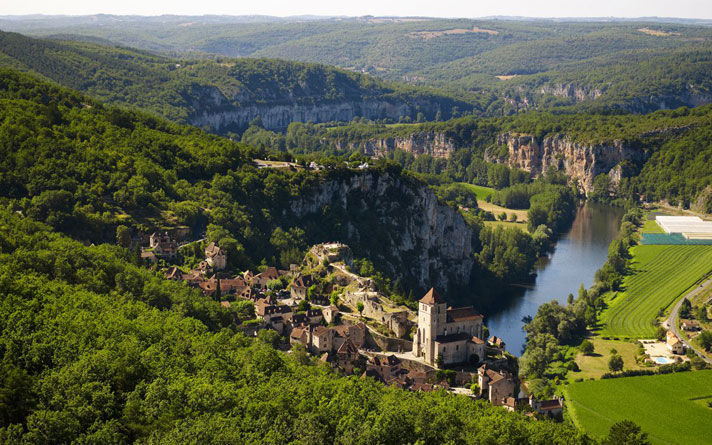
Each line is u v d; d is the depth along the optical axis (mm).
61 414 187875
